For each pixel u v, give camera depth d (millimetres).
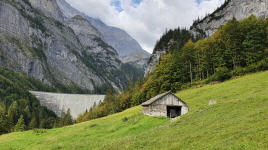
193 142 21375
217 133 22188
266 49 88125
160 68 116188
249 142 16953
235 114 28766
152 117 47906
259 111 26516
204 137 22109
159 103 54594
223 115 30062
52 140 42875
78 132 48531
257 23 97250
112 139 35844
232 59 95312
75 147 34844
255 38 90125
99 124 57125
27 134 52938
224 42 100750
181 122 33812
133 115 60250
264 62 78562
